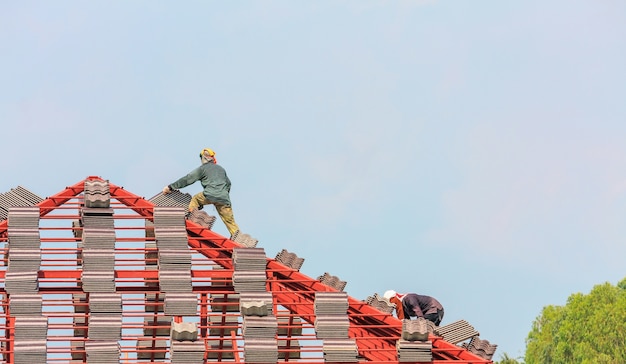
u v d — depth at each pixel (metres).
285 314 80.19
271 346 72.31
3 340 73.44
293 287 81.62
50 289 81.00
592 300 185.12
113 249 78.31
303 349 75.06
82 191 85.88
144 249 80.69
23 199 84.19
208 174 89.38
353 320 79.69
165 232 79.94
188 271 78.12
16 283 75.69
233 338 75.69
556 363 185.38
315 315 75.19
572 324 184.62
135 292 81.75
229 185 90.19
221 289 84.81
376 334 78.06
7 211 82.75
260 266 78.12
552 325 188.50
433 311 79.44
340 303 75.56
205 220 84.88
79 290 81.38
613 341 181.12
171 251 78.50
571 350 183.88
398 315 80.38
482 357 74.94
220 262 82.62
